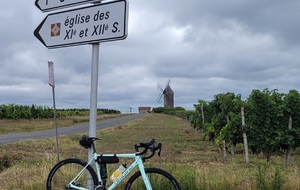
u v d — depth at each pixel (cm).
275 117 1266
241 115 1325
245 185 690
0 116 5491
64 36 600
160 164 1032
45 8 622
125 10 538
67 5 595
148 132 3434
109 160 548
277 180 664
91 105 581
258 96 1278
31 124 4925
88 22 575
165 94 13112
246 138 1288
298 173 918
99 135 2981
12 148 1670
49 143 1983
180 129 3922
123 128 4216
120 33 539
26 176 812
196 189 665
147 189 522
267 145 1271
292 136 1229
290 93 1268
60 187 624
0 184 757
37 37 640
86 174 591
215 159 1360
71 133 3322
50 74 873
